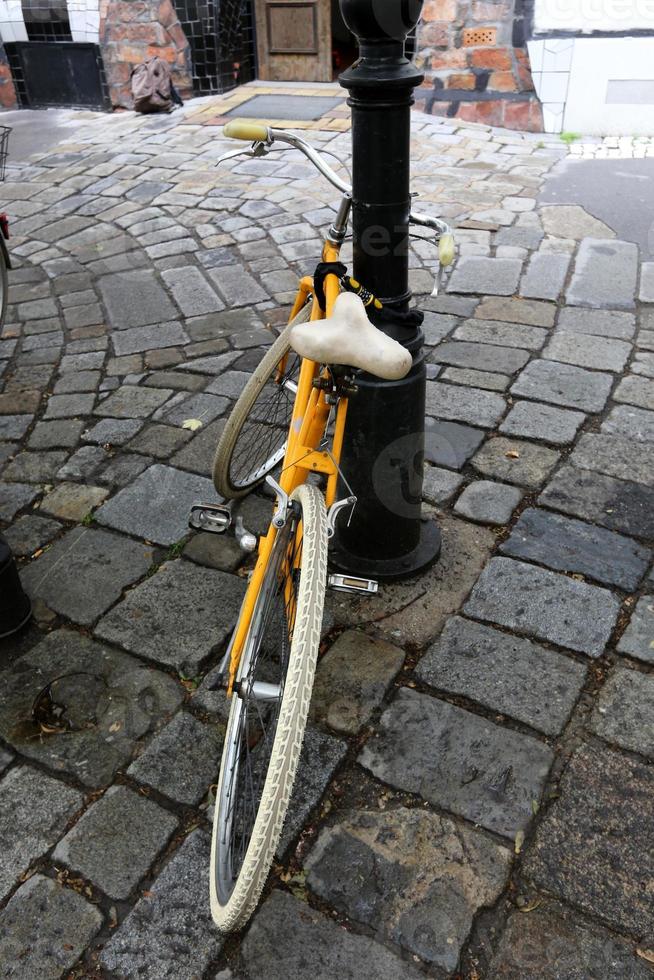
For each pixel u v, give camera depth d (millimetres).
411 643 2588
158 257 5797
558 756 2227
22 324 5027
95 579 2934
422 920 1870
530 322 4590
